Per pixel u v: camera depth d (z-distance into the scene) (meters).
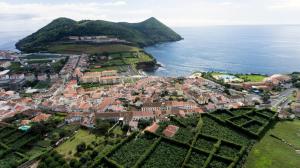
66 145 175.12
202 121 199.88
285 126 194.50
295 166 142.50
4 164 152.25
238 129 182.62
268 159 149.50
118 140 173.88
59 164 148.12
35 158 158.12
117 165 141.38
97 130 195.62
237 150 157.25
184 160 145.62
